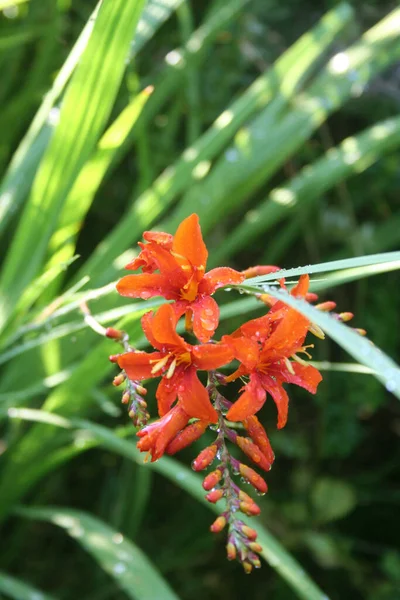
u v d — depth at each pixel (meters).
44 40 0.75
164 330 0.38
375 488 0.97
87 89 0.51
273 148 0.70
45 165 0.54
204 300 0.39
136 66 0.89
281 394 0.39
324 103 0.72
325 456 0.93
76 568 0.89
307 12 1.00
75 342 0.62
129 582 0.56
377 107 0.98
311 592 0.54
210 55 0.91
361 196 0.97
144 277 0.40
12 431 0.70
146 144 0.69
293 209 0.75
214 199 0.68
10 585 0.59
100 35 0.48
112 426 0.83
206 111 0.89
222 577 0.93
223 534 0.89
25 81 0.82
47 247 0.59
